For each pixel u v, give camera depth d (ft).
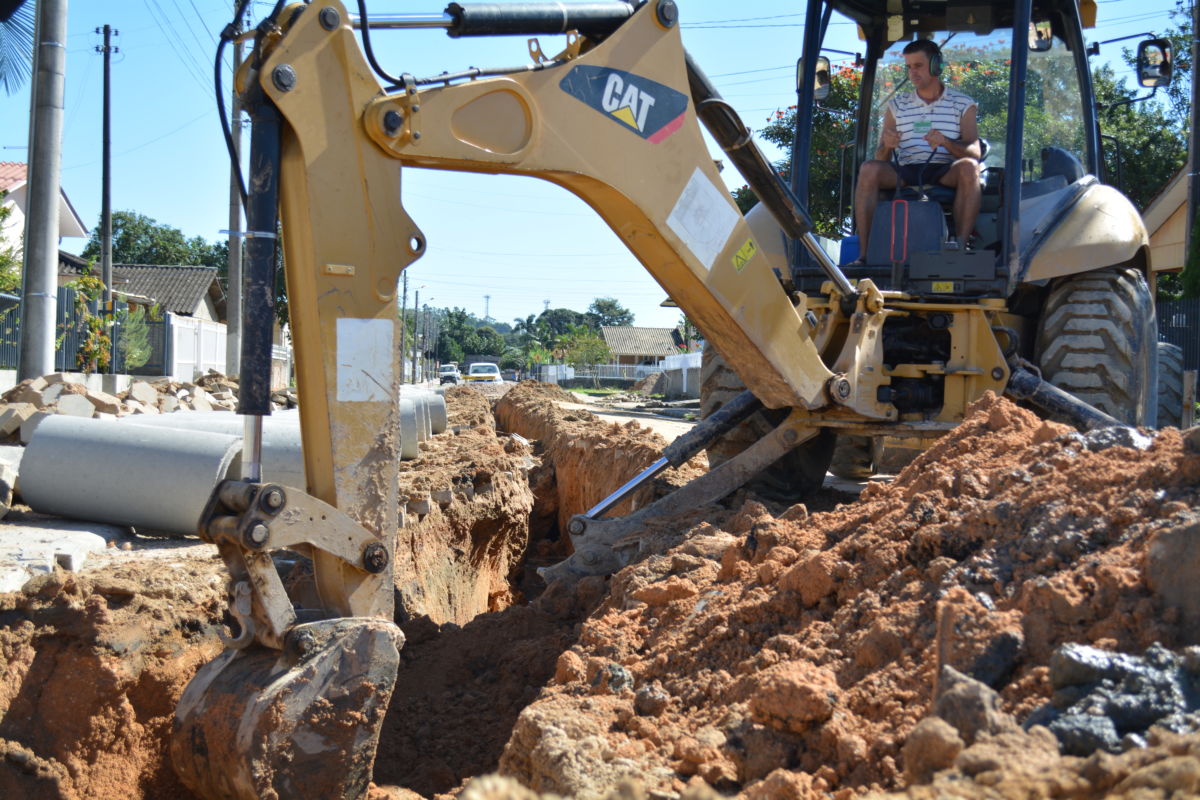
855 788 9.68
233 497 13.44
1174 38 83.87
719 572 16.57
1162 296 76.54
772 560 15.01
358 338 13.99
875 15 26.14
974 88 24.86
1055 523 12.02
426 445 42.68
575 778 10.52
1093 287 23.50
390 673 13.80
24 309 39.19
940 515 13.58
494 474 36.96
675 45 16.92
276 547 13.32
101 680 15.76
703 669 13.39
